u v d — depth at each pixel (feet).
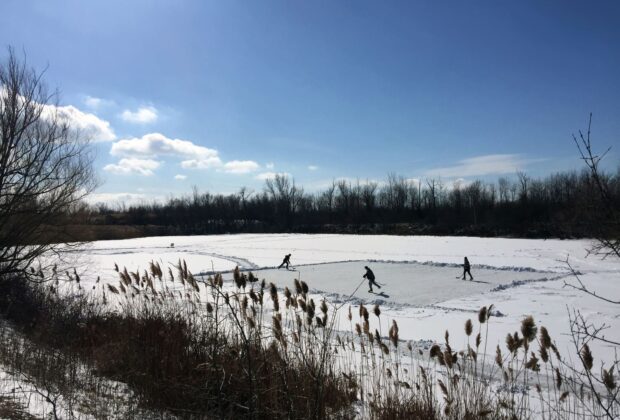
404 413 15.21
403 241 182.50
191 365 18.31
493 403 16.31
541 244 151.84
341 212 329.93
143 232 298.35
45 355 21.44
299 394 15.23
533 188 263.08
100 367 21.29
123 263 112.88
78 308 31.76
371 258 128.06
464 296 64.34
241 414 15.47
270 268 106.42
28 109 53.01
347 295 67.00
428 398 15.67
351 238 211.20
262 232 310.65
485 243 162.91
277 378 15.47
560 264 100.27
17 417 13.47
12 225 54.03
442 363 15.14
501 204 265.75
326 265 113.80
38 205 55.83
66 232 60.90
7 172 52.06
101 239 256.73
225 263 118.42
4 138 51.24
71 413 14.08
